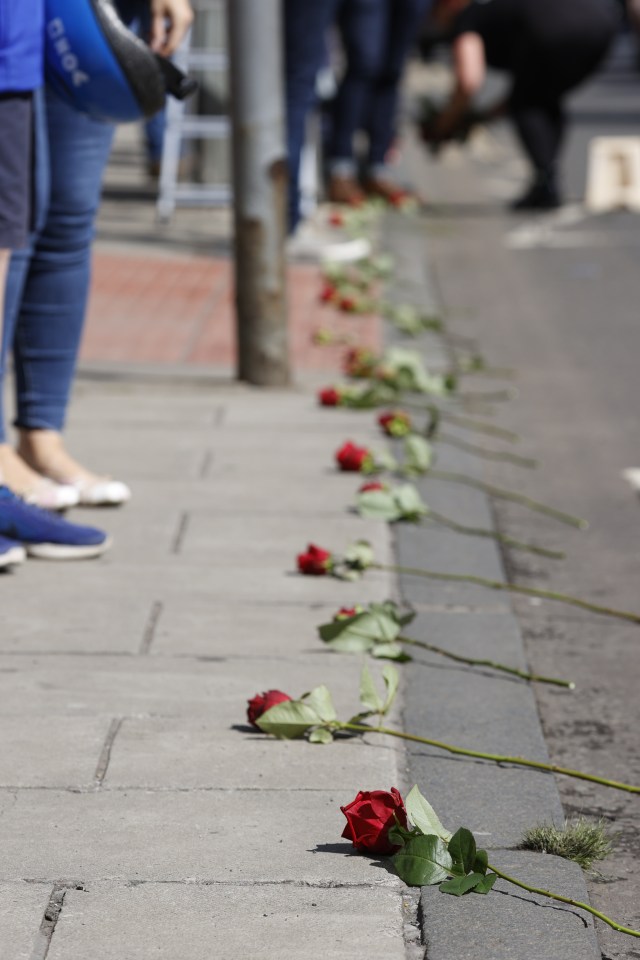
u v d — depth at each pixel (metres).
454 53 16.59
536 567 6.18
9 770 4.14
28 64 5.38
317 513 6.50
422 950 3.38
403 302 11.72
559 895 3.63
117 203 15.98
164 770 4.16
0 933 3.35
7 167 5.41
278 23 8.16
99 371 9.04
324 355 9.77
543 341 10.59
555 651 5.30
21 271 5.83
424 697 4.78
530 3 16.14
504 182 19.84
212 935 3.37
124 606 5.39
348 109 15.73
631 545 6.49
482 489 7.14
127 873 3.62
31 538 5.79
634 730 4.70
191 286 11.77
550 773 4.33
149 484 6.83
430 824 3.65
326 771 4.19
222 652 5.00
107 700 4.60
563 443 8.03
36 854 3.70
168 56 6.07
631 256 14.23
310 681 4.79
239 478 6.97
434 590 5.77
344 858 3.72
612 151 17.56
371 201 16.89
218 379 8.91
